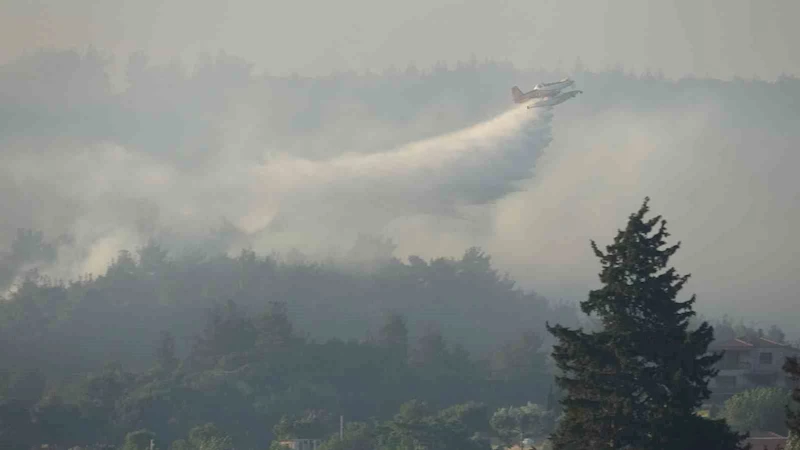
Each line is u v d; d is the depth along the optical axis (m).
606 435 151.62
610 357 155.00
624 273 160.50
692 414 154.88
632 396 154.00
